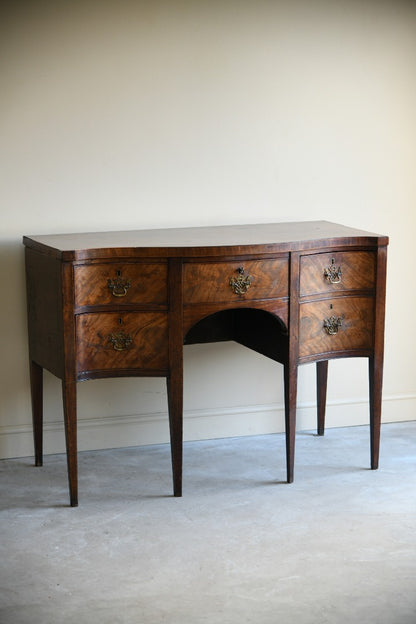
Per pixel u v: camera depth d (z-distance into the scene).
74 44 3.42
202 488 3.28
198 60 3.59
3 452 3.59
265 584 2.55
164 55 3.54
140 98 3.54
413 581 2.57
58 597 2.48
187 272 3.07
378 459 3.47
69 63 3.43
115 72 3.49
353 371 4.00
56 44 3.40
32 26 3.37
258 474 3.42
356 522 2.98
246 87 3.67
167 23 3.52
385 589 2.53
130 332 3.09
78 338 3.03
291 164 3.79
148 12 3.49
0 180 3.42
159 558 2.72
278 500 3.17
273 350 3.34
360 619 2.37
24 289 3.51
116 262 3.03
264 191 3.77
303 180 3.81
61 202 3.51
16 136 3.41
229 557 2.73
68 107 3.46
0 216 3.45
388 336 4.03
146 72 3.53
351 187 3.88
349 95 3.81
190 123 3.62
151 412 3.75
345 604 2.44
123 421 3.71
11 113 3.39
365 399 4.04
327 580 2.58
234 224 3.75
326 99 3.78
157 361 3.12
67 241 3.20
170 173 3.63
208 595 2.49
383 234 3.96
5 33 3.34
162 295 3.07
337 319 3.32
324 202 3.86
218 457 3.61
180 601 2.46
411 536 2.87
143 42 3.51
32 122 3.42
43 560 2.71
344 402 4.01
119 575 2.61
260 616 2.38
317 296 3.27
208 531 2.91
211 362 3.79
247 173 3.73
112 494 3.22
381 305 3.36
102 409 3.68
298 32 3.70
